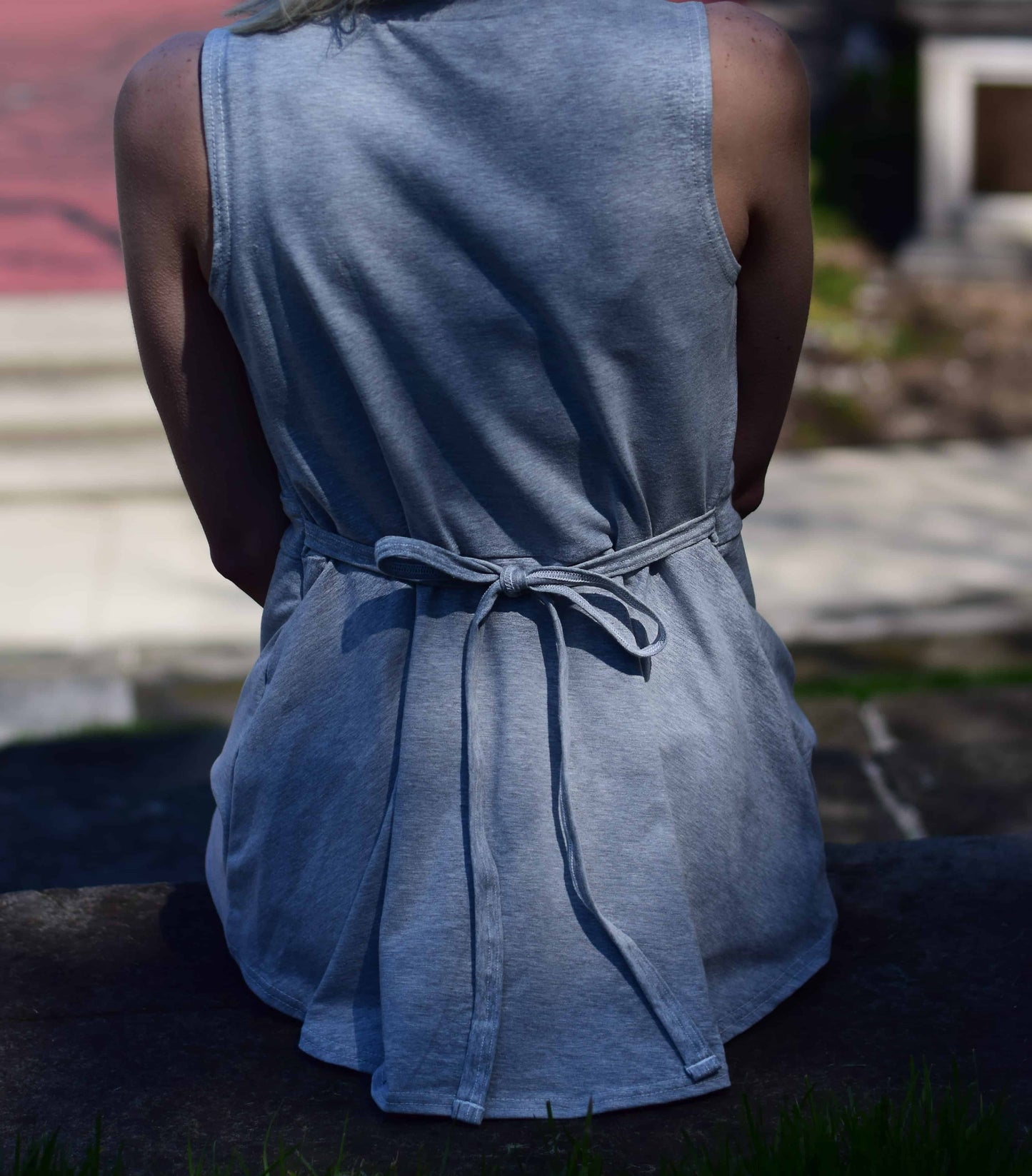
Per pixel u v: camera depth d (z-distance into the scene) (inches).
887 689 173.2
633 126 51.4
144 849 120.4
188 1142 59.1
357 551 62.1
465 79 51.6
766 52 52.8
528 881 58.9
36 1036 65.9
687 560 62.7
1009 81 297.1
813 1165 54.2
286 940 65.2
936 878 75.9
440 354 54.7
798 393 269.1
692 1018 59.6
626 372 55.3
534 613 60.4
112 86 331.9
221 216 53.8
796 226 56.7
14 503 236.2
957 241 305.7
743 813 63.5
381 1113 60.1
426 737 59.9
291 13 53.1
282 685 63.4
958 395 267.6
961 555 212.8
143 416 241.8
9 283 267.3
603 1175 56.3
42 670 186.5
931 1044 63.8
